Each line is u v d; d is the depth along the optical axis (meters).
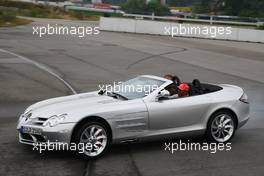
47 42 29.95
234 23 44.72
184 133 8.80
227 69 21.55
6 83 15.67
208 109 8.98
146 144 9.00
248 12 60.72
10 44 27.73
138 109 8.27
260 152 8.64
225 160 8.08
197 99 8.93
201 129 8.94
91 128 7.86
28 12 60.78
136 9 61.31
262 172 7.45
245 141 9.43
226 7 68.94
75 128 7.75
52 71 18.83
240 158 8.21
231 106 9.21
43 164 7.57
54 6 74.00
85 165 7.60
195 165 7.75
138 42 32.81
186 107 8.73
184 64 22.61
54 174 7.10
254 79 18.89
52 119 7.72
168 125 8.61
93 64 21.33
